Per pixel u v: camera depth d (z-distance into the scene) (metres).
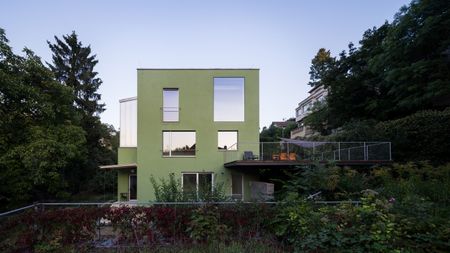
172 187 8.58
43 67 15.48
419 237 4.88
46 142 13.73
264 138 46.75
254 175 17.84
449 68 17.28
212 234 5.47
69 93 16.83
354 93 26.41
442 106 18.89
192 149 18.47
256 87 18.77
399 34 19.08
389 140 17.09
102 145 33.12
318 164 9.34
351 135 19.23
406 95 20.00
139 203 6.50
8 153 13.27
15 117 14.38
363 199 5.57
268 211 5.84
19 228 5.57
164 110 18.66
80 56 33.03
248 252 5.02
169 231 5.66
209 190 7.70
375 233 4.80
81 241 5.65
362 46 27.67
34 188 16.56
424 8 17.34
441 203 7.90
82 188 30.22
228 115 18.64
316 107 35.41
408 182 9.64
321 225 5.15
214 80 18.83
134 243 5.62
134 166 19.36
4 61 13.60
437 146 15.23
